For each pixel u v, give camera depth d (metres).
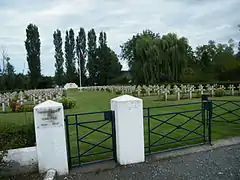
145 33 34.00
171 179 2.91
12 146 3.40
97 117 8.07
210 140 4.35
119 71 49.12
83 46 48.62
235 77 27.53
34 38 40.75
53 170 3.12
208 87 16.42
